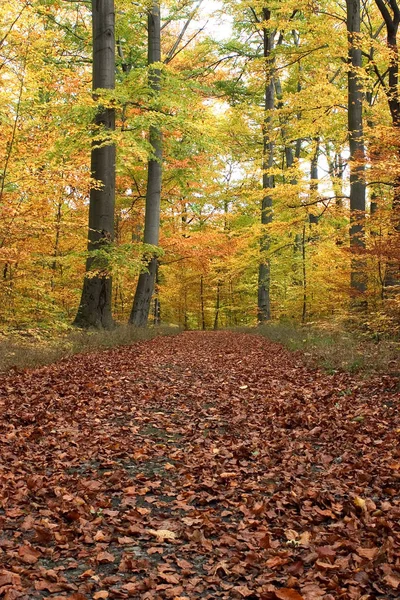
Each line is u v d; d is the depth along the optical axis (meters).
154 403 8.11
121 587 3.06
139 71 18.06
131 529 3.79
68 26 20.50
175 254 24.23
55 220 14.36
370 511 3.99
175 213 28.81
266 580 3.11
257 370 11.27
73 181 11.42
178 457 5.54
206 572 3.26
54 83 12.12
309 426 6.65
